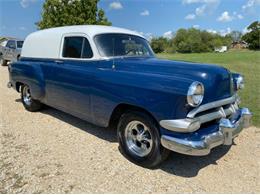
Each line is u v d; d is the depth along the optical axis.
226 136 3.44
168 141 3.29
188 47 84.00
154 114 3.39
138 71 3.94
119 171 3.67
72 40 4.85
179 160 3.98
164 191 3.23
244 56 37.75
